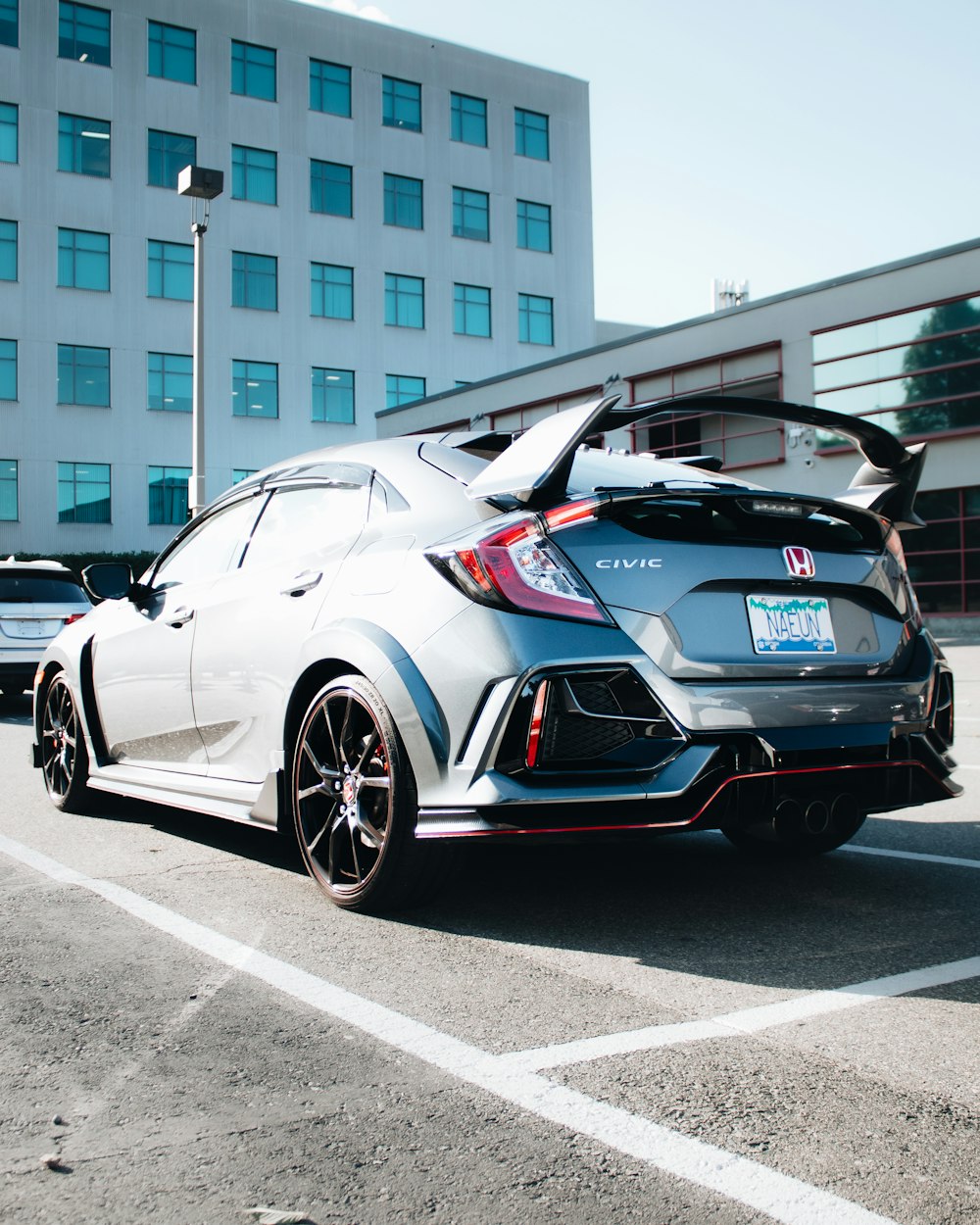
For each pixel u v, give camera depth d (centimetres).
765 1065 231
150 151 3669
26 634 1179
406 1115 207
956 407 2012
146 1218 172
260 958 303
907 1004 268
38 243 3512
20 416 3472
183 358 3694
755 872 402
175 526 3666
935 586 2067
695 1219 172
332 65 3947
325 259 3894
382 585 342
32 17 3534
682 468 401
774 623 329
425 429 3116
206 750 432
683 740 306
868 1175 185
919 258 2045
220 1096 216
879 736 334
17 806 565
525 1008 265
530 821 297
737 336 2328
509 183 4241
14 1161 191
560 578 308
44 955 307
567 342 4334
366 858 342
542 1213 174
